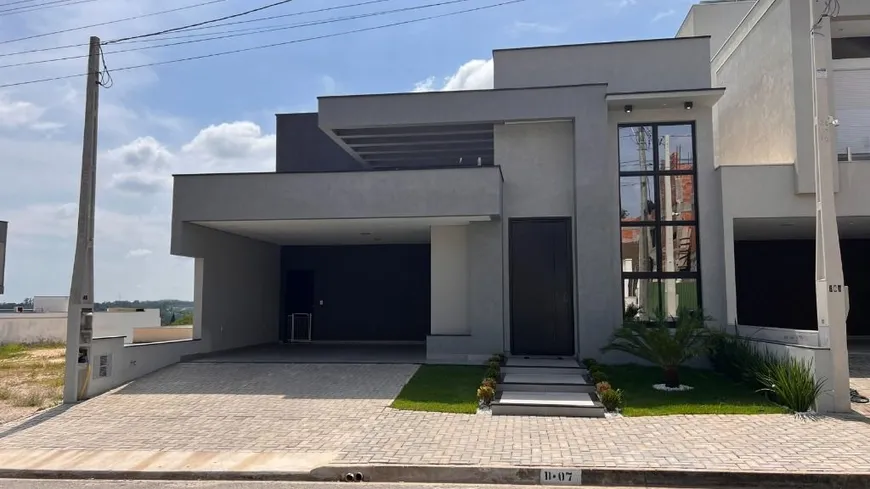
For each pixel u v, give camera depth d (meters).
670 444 8.00
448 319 14.80
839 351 9.66
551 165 14.66
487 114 14.58
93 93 11.80
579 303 13.97
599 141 14.25
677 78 14.71
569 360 13.76
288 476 7.22
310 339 19.78
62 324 27.33
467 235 14.91
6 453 8.22
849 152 14.15
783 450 7.62
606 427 8.98
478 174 13.27
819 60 10.27
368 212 13.45
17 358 18.52
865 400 10.16
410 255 19.64
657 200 14.59
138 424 9.54
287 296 20.08
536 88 14.47
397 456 7.63
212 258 15.58
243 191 13.77
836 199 13.91
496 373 11.80
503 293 14.38
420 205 13.33
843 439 8.09
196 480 7.23
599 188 14.15
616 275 14.46
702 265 14.26
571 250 14.50
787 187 14.05
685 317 11.88
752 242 19.94
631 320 13.30
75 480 7.28
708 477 6.81
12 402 11.12
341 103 15.02
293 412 9.99
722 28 19.75
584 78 15.02
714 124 18.94
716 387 11.58
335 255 19.95
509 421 9.40
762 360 11.19
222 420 9.63
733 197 14.19
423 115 14.77
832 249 9.86
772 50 14.98
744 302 19.72
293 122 20.67
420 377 12.34
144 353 12.90
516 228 14.73
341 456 7.71
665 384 11.75
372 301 19.67
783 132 14.46
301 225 14.84
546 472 7.01
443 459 7.46
